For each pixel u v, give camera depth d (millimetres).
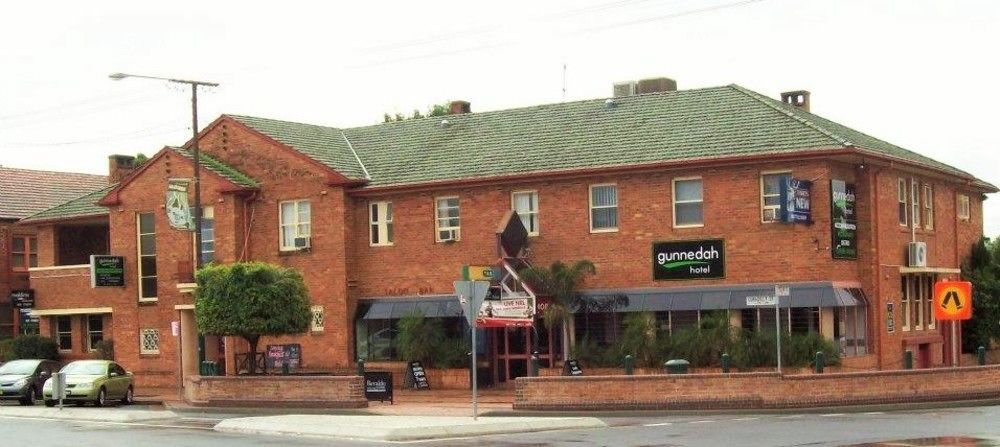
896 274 42562
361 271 46469
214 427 30516
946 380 34281
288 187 47219
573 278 41625
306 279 46781
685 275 40938
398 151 48312
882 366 40844
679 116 43688
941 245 47344
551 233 43219
